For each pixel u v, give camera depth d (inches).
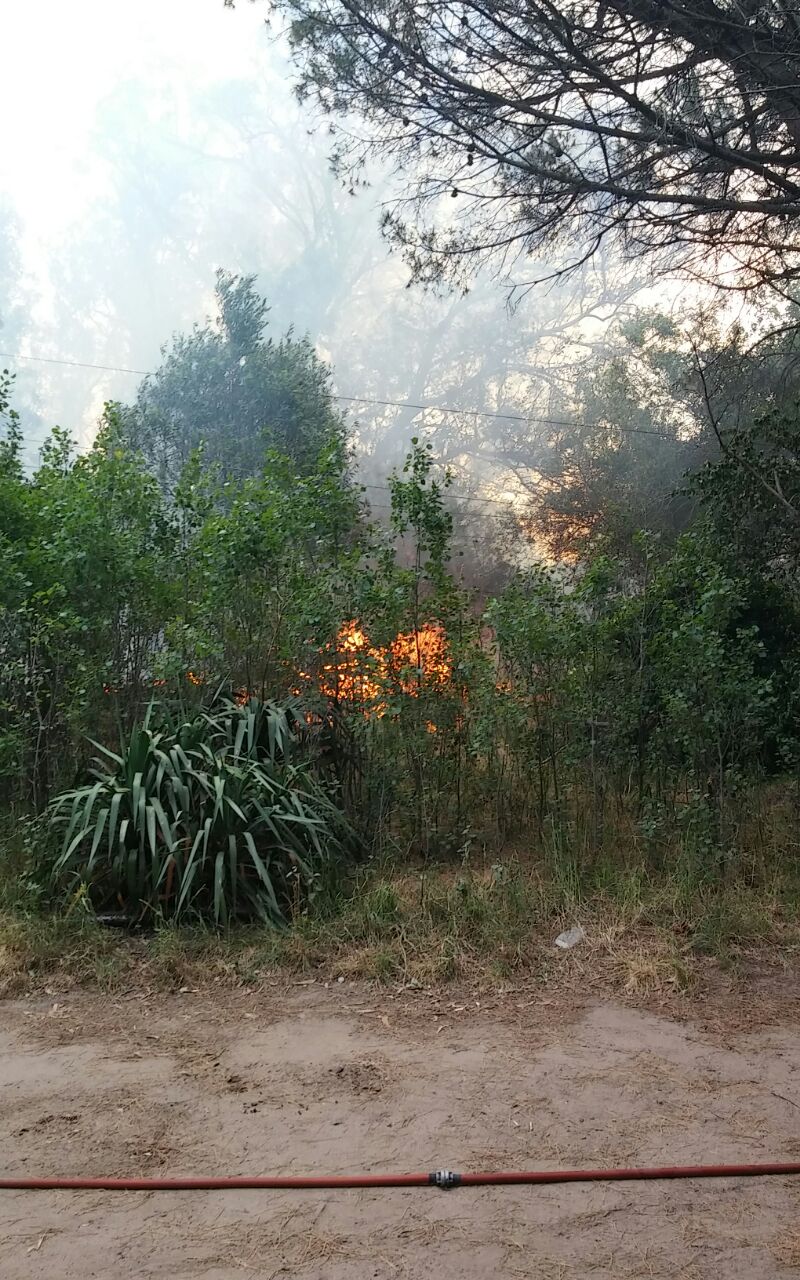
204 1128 135.5
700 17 294.0
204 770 225.3
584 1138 132.2
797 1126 135.3
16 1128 136.1
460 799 264.5
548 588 274.2
